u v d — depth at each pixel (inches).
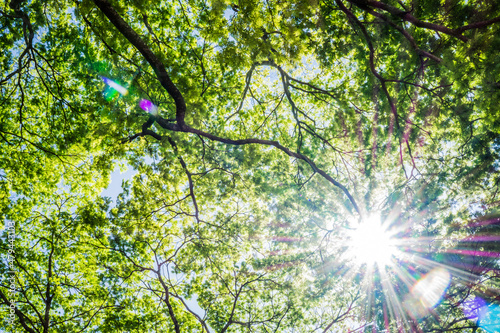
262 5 281.3
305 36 301.9
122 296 560.1
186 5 464.1
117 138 375.9
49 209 607.2
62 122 504.4
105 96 359.3
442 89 358.9
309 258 526.9
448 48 279.1
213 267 514.0
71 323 551.5
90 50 429.1
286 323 557.3
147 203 486.9
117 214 477.7
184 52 452.1
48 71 486.3
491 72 232.7
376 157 494.0
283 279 552.4
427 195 476.7
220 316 553.3
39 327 532.4
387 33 334.6
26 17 350.9
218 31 285.6
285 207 532.1
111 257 551.5
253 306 574.6
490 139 424.2
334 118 448.1
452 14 277.9
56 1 354.6
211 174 508.1
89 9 281.0
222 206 546.3
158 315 538.9
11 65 473.4
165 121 373.7
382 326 490.0
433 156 477.1
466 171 465.7
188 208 535.5
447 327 475.2
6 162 520.1
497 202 443.8
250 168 484.7
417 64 346.6
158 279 514.0
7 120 509.4
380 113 418.9
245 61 290.7
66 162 511.5
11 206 557.6
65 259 593.0
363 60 390.9
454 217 474.6
